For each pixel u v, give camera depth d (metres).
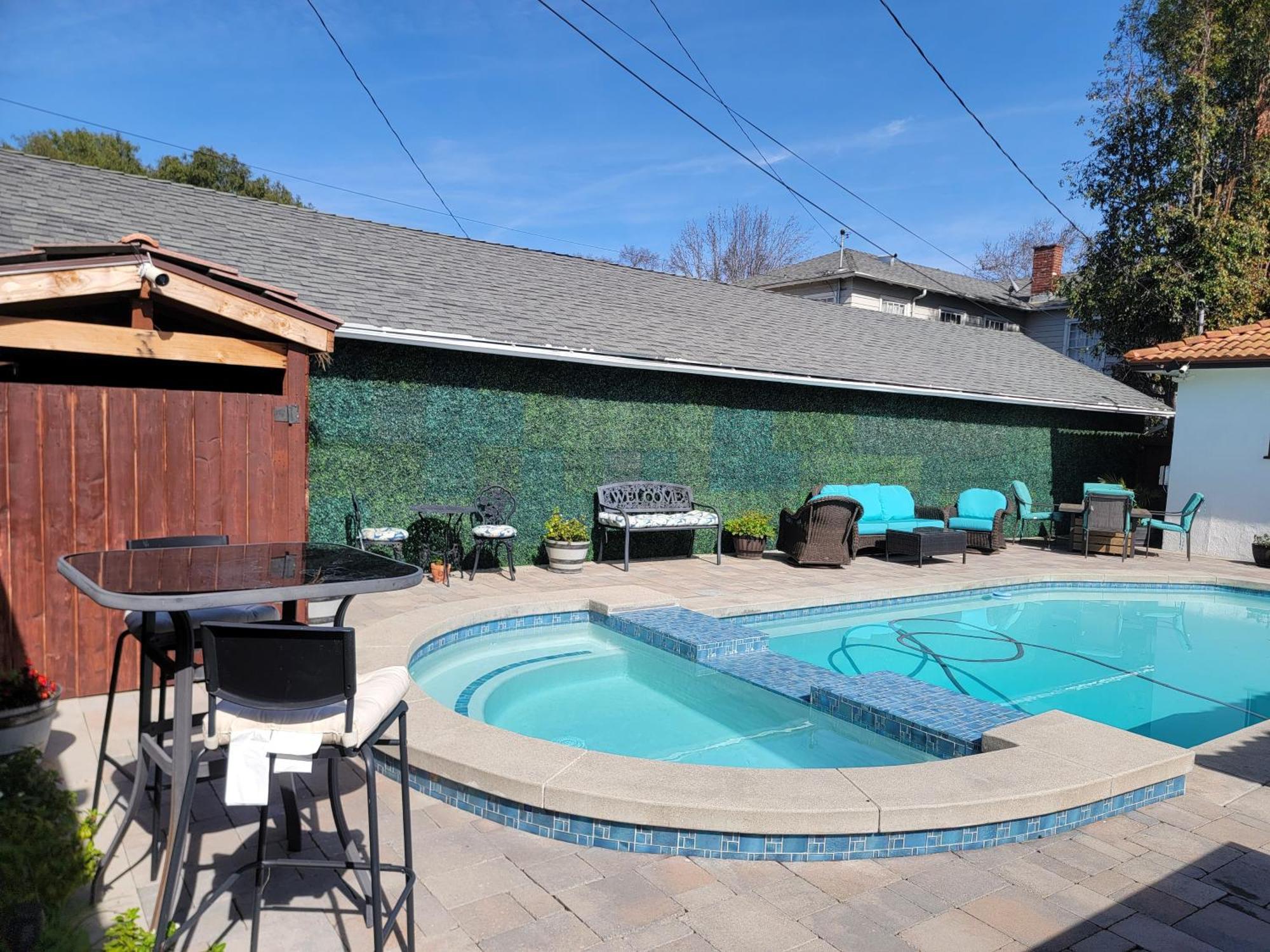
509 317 9.37
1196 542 13.27
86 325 4.83
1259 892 3.14
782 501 11.80
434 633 6.09
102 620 4.83
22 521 4.61
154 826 2.94
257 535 5.42
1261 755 4.71
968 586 9.50
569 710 5.55
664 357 9.78
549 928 2.74
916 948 2.69
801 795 3.40
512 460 9.26
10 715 3.55
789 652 7.21
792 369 11.14
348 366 8.06
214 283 5.10
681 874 3.15
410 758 3.80
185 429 5.13
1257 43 16.36
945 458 13.63
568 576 8.89
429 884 2.99
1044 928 2.84
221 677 2.34
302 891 2.88
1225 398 12.94
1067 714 4.65
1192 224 16.70
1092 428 15.98
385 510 8.41
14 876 2.52
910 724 4.68
